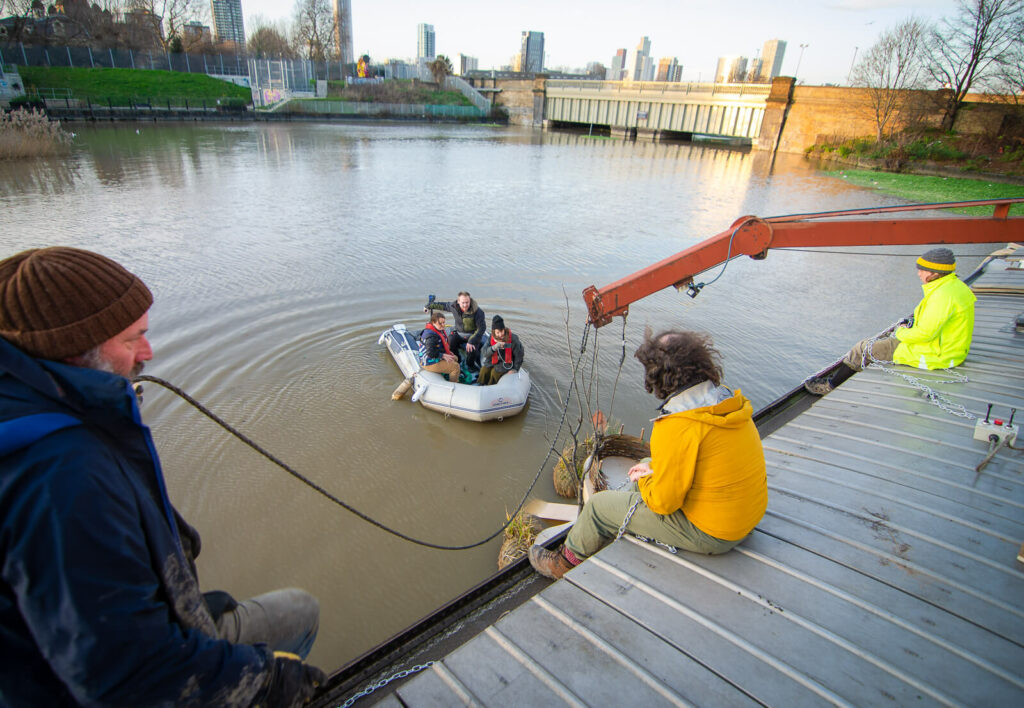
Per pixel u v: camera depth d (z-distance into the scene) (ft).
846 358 18.90
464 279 36.99
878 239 12.69
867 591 8.11
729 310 34.24
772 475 11.60
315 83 204.33
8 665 3.47
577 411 22.95
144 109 143.33
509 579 9.84
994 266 29.35
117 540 3.46
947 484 11.11
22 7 157.58
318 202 58.95
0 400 3.35
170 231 44.70
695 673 6.71
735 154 131.95
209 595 5.58
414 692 6.48
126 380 3.86
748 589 8.03
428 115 201.36
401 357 24.70
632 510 8.82
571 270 39.91
